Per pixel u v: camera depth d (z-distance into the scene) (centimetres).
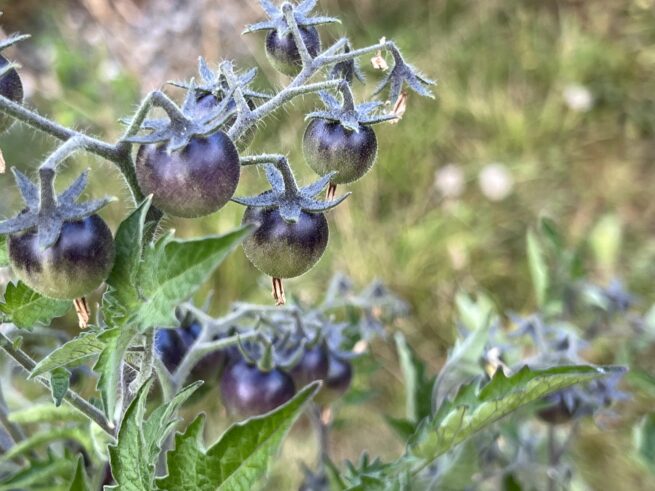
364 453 20
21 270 12
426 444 18
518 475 28
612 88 63
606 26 66
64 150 12
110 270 12
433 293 50
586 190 57
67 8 60
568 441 27
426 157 57
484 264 52
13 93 14
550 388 16
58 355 12
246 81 16
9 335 17
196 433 12
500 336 27
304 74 16
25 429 25
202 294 48
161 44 55
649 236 55
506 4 67
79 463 16
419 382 23
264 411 20
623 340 33
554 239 33
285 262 15
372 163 17
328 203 15
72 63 52
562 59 63
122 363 15
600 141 61
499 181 56
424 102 59
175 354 20
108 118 51
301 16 17
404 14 65
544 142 59
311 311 23
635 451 27
